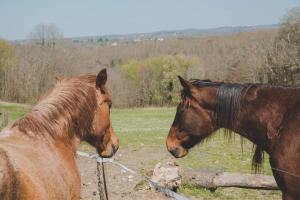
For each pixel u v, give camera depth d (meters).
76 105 4.01
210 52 63.62
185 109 5.28
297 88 4.70
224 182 8.32
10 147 3.08
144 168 11.02
